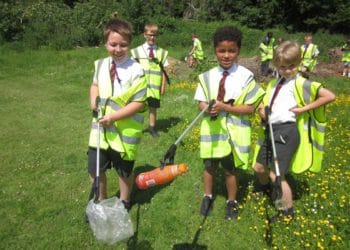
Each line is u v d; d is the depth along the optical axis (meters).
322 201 4.31
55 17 22.75
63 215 4.35
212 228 4.07
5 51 18.86
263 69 15.61
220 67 3.90
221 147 3.93
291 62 3.79
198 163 5.47
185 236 3.96
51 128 7.34
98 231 3.41
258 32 26.06
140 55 6.64
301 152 3.96
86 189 4.93
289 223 3.93
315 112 3.90
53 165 5.63
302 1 28.59
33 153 6.06
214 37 3.79
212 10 31.25
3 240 3.94
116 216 3.38
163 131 6.96
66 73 13.55
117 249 3.81
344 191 4.43
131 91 3.78
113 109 3.82
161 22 25.86
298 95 3.87
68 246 3.86
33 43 20.42
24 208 4.48
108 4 25.45
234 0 30.88
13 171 5.43
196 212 4.34
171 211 4.36
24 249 3.83
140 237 3.95
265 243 3.78
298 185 4.66
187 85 11.55
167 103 9.12
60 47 20.80
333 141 6.16
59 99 9.64
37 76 12.95
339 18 28.66
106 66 3.91
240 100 3.82
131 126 3.91
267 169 4.20
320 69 17.53
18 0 23.94
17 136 6.86
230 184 4.15
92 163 3.99
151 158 5.76
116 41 3.71
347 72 16.52
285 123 3.90
